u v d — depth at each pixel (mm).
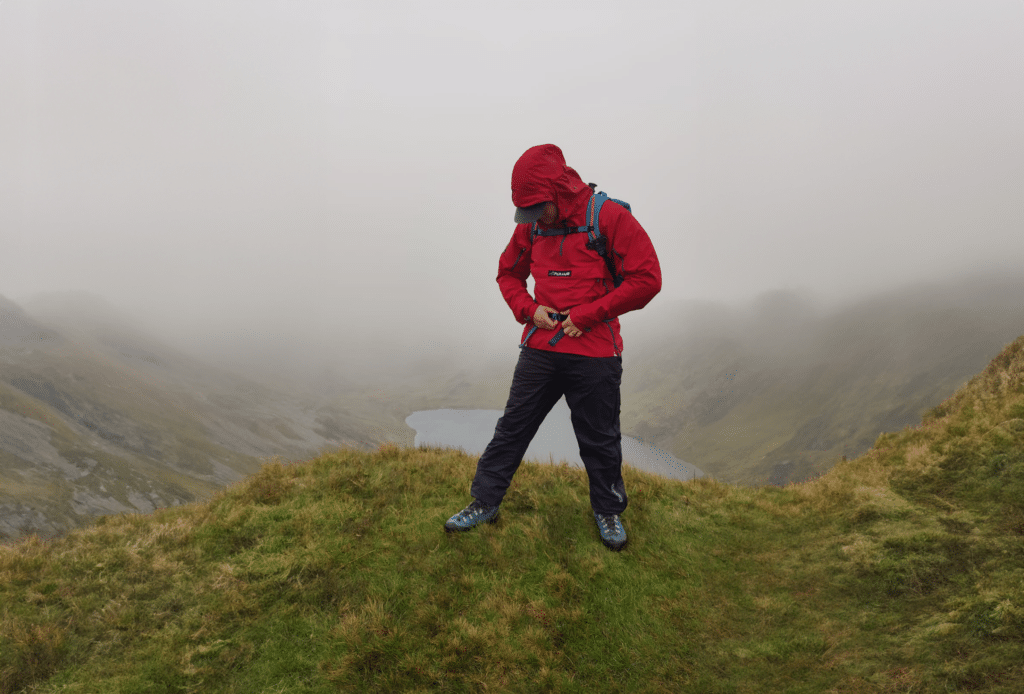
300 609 3324
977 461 4879
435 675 2811
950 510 4312
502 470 4059
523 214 3488
